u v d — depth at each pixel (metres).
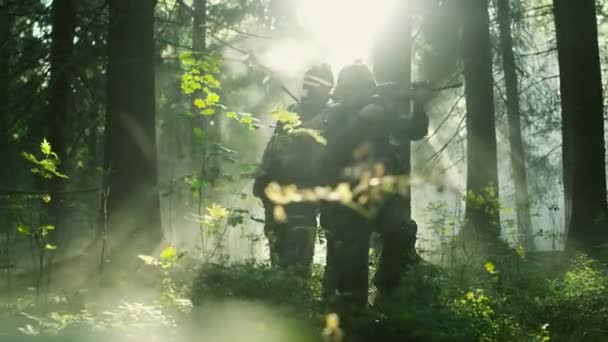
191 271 7.73
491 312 7.19
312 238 9.46
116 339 5.50
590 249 14.78
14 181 15.31
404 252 7.56
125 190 10.87
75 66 15.75
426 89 7.83
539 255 14.51
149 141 11.09
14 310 7.37
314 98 9.55
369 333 6.34
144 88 11.15
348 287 7.30
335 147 7.54
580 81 15.66
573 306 7.75
